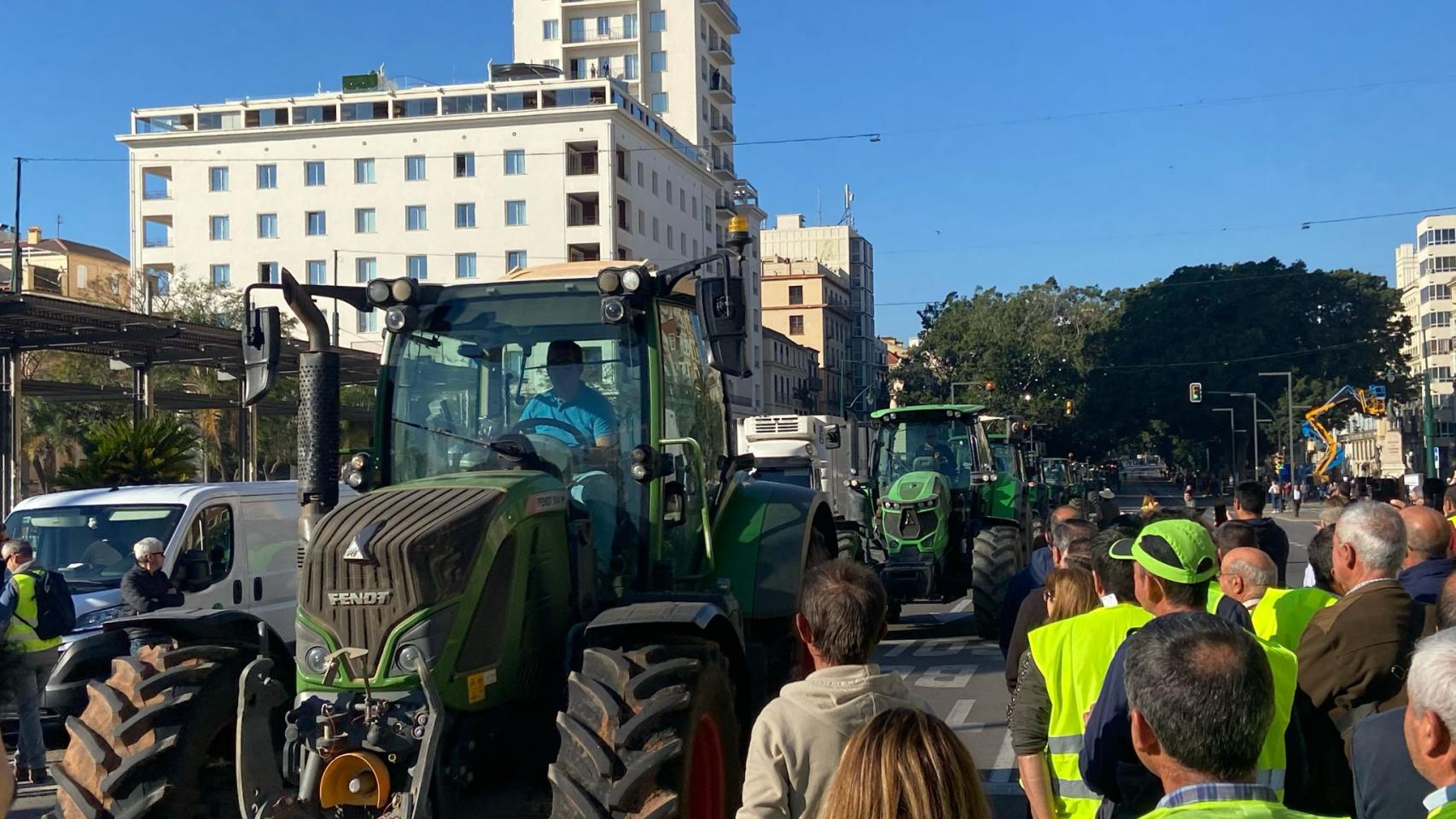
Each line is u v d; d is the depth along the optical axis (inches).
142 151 2709.2
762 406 3388.3
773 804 138.1
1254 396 2699.3
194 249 2679.6
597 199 2564.0
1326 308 2812.5
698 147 3144.7
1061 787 157.5
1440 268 4717.0
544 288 247.0
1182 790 104.0
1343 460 2753.4
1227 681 103.3
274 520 469.1
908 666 502.3
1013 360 2691.9
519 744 215.5
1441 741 108.0
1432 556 228.7
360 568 190.1
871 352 5012.3
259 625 224.4
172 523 426.0
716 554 264.5
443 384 246.5
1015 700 166.9
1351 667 167.9
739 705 227.8
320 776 185.5
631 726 180.2
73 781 190.7
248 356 220.7
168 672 202.4
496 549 201.9
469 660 195.3
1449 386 4616.1
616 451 239.9
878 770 111.5
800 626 150.3
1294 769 144.1
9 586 352.2
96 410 1454.2
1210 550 156.0
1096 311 2851.9
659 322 245.9
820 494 297.1
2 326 685.9
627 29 3179.1
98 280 2268.7
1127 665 111.3
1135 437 2989.7
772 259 4242.1
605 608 230.8
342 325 2605.8
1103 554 184.4
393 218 2625.5
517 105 2623.0
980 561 538.9
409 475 243.6
